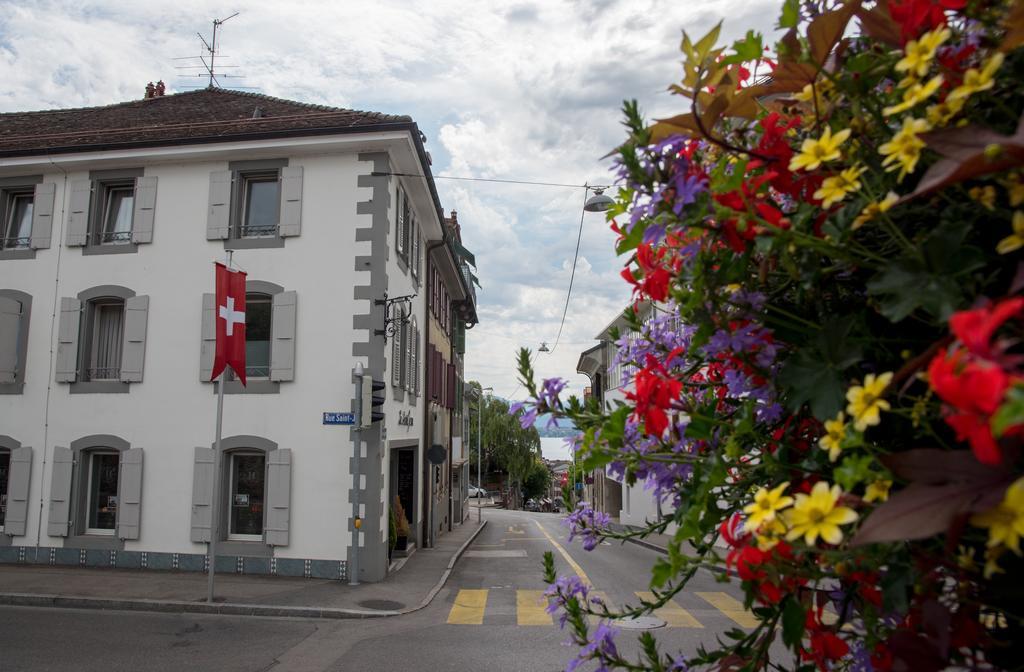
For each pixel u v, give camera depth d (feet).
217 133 41.78
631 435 4.44
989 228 3.23
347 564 38.19
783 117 4.61
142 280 41.57
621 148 3.91
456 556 52.21
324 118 42.68
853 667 4.50
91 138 42.96
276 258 40.73
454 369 88.94
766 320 3.92
